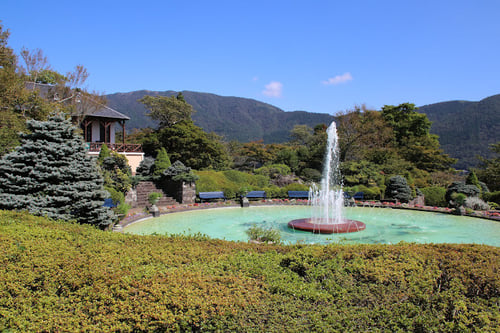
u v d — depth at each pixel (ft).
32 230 18.44
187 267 13.91
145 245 17.42
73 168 28.76
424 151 95.81
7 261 14.05
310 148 107.55
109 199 41.81
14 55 53.98
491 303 11.23
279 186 77.87
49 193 28.17
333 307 11.00
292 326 9.97
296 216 46.06
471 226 37.91
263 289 12.06
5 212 22.56
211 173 69.46
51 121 29.35
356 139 99.76
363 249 16.31
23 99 48.96
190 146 87.61
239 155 120.98
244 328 10.05
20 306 11.75
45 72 75.36
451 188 56.44
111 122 82.64
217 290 11.48
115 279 12.27
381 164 86.99
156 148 90.02
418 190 60.49
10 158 28.53
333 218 41.91
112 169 54.08
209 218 44.29
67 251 15.34
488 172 76.79
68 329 10.34
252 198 63.62
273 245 18.75
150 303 10.84
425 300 11.10
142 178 62.54
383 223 39.96
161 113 112.78
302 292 11.73
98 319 10.62
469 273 12.85
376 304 11.04
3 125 44.73
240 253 16.05
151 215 45.52
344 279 12.80
